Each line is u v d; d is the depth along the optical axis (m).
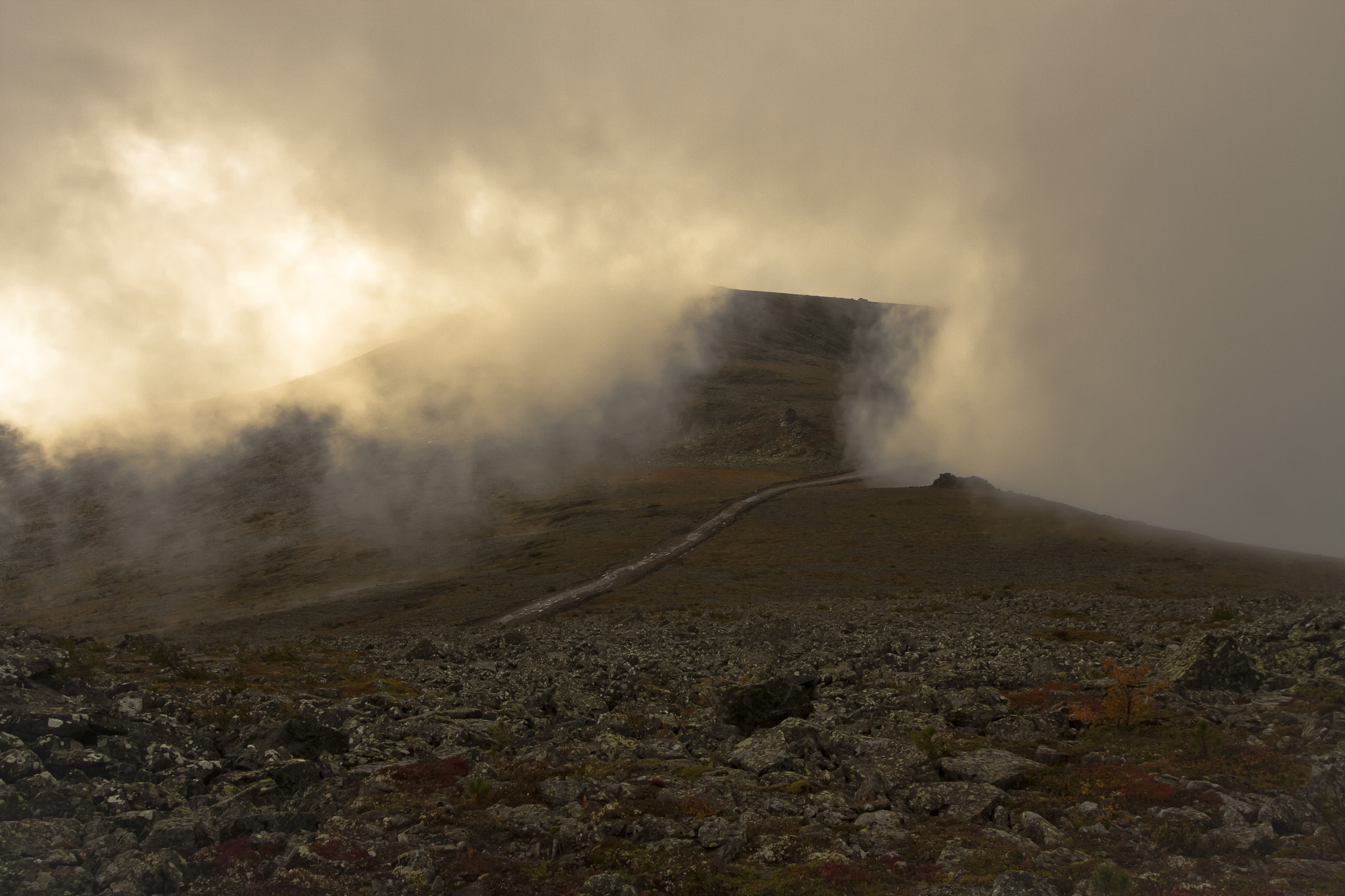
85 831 11.04
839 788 14.84
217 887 10.05
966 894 9.93
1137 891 9.79
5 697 14.84
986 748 16.58
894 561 103.19
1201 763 14.82
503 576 106.06
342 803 13.80
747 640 43.38
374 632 71.38
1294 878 10.15
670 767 16.45
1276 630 28.89
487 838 12.29
